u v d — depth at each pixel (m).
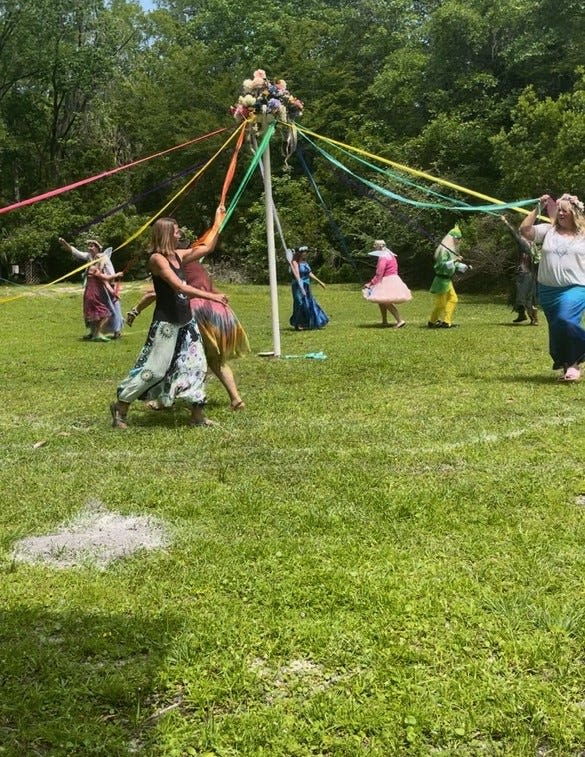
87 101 39.66
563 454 5.09
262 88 9.64
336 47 37.94
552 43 25.34
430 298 23.11
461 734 2.28
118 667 2.67
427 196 26.89
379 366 8.85
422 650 2.72
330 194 32.69
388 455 5.14
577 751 2.22
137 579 3.35
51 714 2.43
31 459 5.32
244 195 35.19
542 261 7.65
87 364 9.82
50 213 35.50
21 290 25.98
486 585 3.18
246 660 2.70
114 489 4.57
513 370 8.48
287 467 4.96
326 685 2.56
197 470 4.96
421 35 32.34
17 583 3.33
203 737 2.29
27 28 35.91
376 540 3.70
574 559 3.41
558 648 2.70
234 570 3.40
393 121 32.38
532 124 21.80
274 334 10.08
